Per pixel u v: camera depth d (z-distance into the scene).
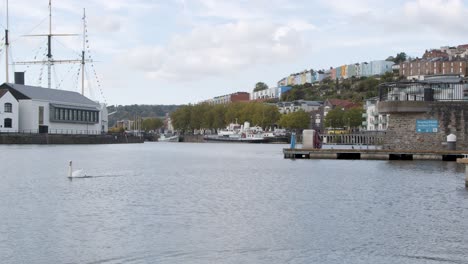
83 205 35.41
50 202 36.59
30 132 168.00
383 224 29.05
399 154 76.75
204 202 36.97
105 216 31.45
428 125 76.38
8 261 22.30
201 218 30.98
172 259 22.81
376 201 36.94
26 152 108.38
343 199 38.06
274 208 34.31
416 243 25.00
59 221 29.86
